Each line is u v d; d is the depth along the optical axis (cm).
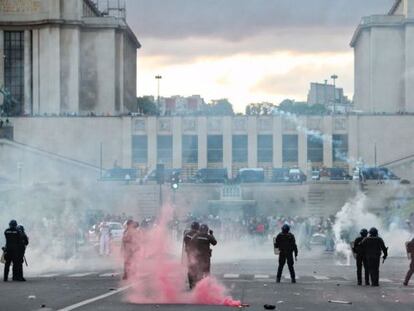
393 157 16650
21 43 18300
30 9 18225
